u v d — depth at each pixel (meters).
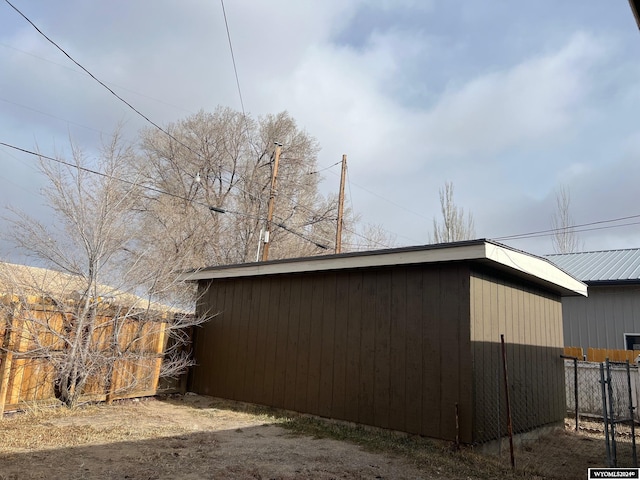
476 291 5.54
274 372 7.39
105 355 6.79
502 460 5.02
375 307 6.29
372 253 6.20
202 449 4.68
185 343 8.65
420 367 5.65
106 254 6.93
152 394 7.78
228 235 20.83
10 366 5.69
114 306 7.03
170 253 11.16
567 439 6.75
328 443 5.27
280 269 7.48
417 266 5.93
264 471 4.02
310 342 7.00
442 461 4.67
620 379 8.20
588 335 11.52
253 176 21.97
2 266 6.17
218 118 22.73
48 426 5.26
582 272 12.31
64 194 6.74
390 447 5.19
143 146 20.73
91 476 3.60
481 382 5.39
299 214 22.30
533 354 6.93
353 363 6.37
